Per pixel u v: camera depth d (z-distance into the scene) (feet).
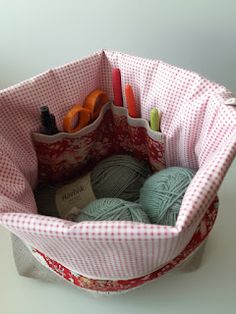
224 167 1.35
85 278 1.68
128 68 1.91
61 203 2.07
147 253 1.36
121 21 2.28
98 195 2.05
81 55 2.49
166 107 1.84
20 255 1.98
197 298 1.89
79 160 2.18
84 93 2.02
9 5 2.25
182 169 1.83
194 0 2.13
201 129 1.74
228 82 2.55
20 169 1.89
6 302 1.92
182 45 2.37
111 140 2.28
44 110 1.77
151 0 2.16
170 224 1.70
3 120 1.80
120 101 2.01
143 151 2.17
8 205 1.47
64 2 2.22
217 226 2.18
